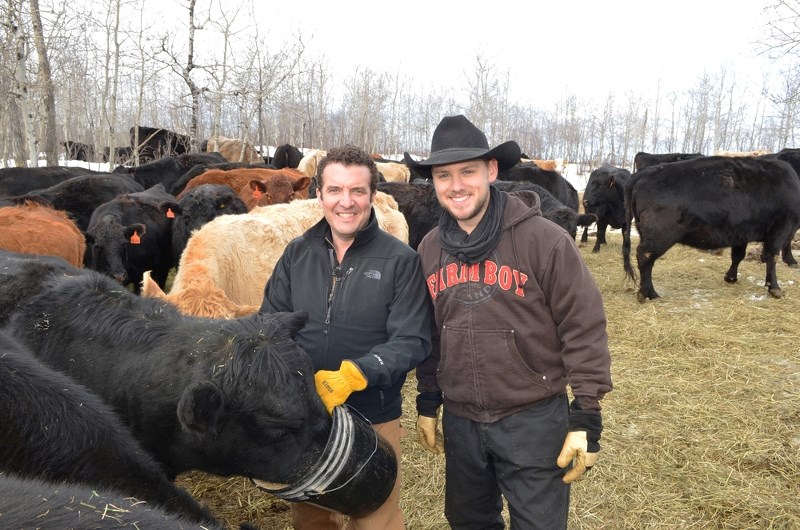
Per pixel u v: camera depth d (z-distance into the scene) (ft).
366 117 117.70
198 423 5.76
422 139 156.97
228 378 6.28
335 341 7.59
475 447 7.62
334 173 7.18
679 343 19.70
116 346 7.29
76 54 66.54
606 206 37.14
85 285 8.31
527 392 7.16
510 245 7.02
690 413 14.78
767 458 12.66
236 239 14.49
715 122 162.50
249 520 10.84
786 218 24.21
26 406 5.32
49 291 8.44
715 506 11.02
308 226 17.07
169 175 40.34
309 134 114.01
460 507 8.14
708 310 23.58
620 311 23.72
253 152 63.26
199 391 5.77
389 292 7.50
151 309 7.85
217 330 7.00
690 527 10.55
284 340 6.66
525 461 7.22
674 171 24.29
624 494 11.52
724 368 17.53
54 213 19.27
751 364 17.76
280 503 11.30
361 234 7.53
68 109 83.76
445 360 7.51
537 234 6.91
